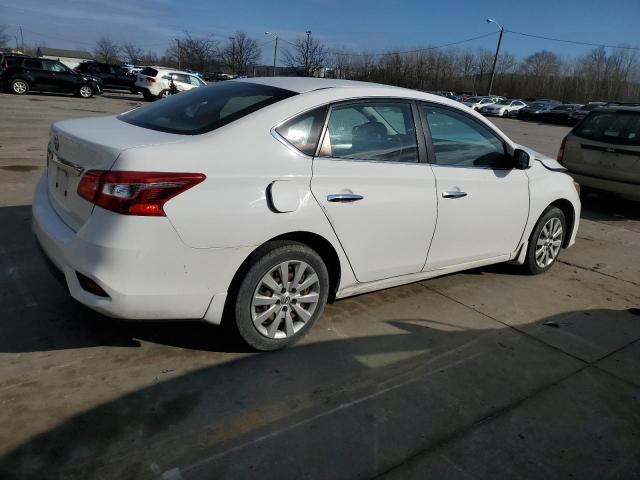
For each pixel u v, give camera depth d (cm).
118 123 331
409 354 337
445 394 298
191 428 251
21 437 235
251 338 308
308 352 327
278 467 232
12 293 364
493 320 398
